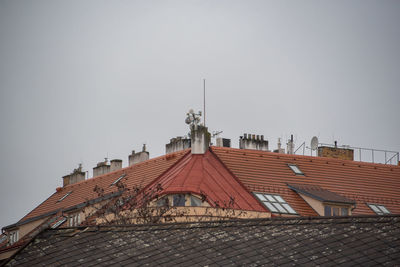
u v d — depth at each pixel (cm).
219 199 5619
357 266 3038
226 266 3197
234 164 6331
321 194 6153
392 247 3116
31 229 7106
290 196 6200
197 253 3331
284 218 3491
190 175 5828
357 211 6359
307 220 3453
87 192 7294
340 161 6956
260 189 6138
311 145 7344
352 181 6750
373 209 6462
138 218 5178
